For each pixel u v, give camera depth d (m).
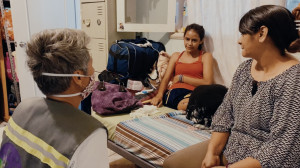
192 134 1.45
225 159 1.06
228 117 1.10
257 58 0.93
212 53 2.10
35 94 2.75
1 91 2.75
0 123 2.75
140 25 2.32
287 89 0.83
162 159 1.29
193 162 1.10
